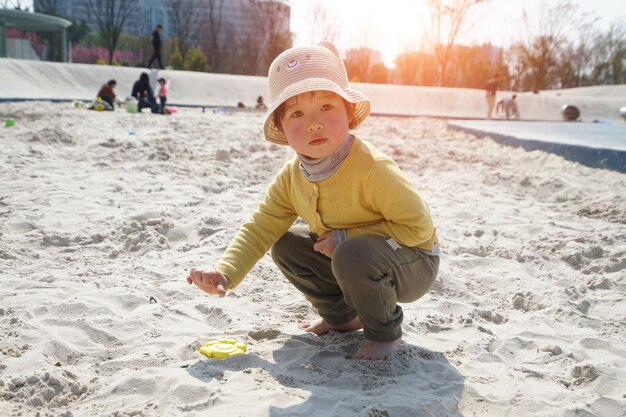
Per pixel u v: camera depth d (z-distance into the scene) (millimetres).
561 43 55375
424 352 2582
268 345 2674
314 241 2674
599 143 9477
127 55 56406
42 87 25312
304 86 2219
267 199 2689
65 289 3338
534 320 3154
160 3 65125
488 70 57719
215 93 29016
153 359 2436
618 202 6188
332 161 2355
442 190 7016
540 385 2361
